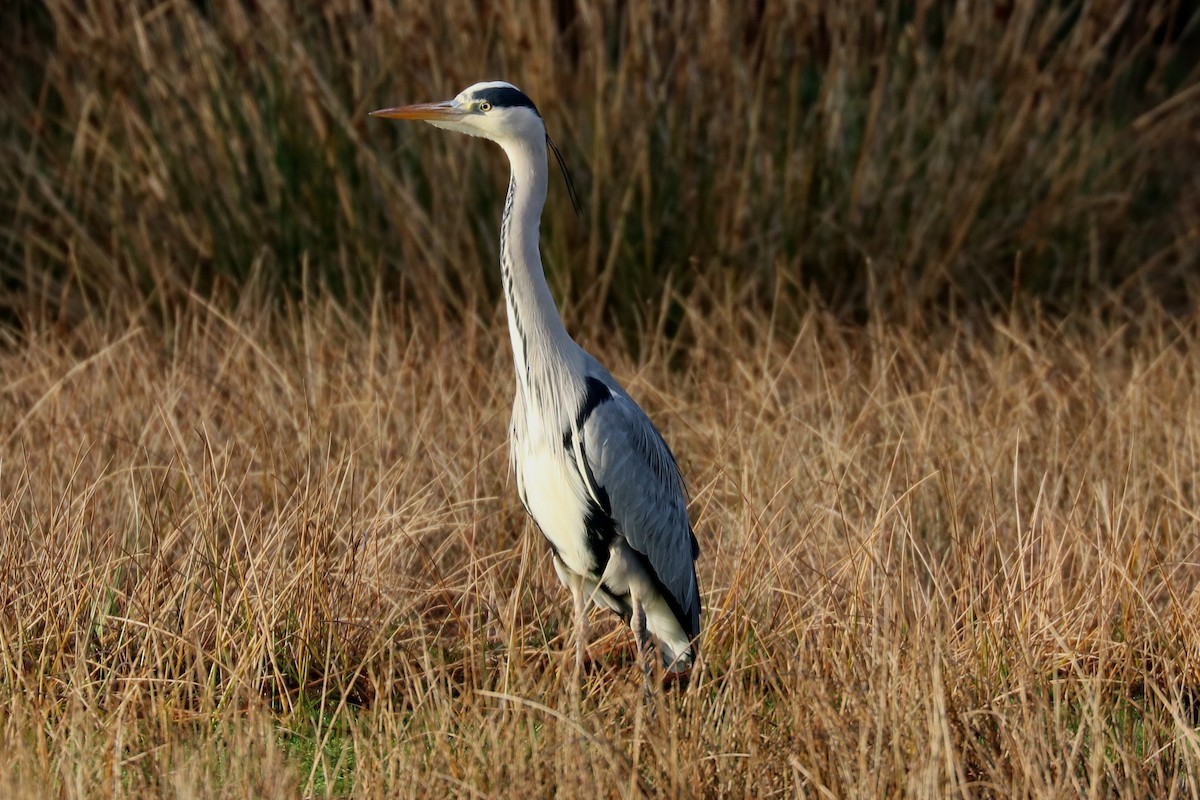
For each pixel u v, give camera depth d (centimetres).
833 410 1094
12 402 1161
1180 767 710
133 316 1416
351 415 1134
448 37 1512
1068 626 851
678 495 856
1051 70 1612
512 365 1267
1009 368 1231
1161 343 1320
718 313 1417
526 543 917
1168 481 1007
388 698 759
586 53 1485
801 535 933
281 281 1498
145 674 781
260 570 872
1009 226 1628
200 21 1508
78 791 618
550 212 1481
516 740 670
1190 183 1908
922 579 950
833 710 668
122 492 982
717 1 1473
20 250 1620
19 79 1680
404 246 1483
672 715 681
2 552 864
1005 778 655
